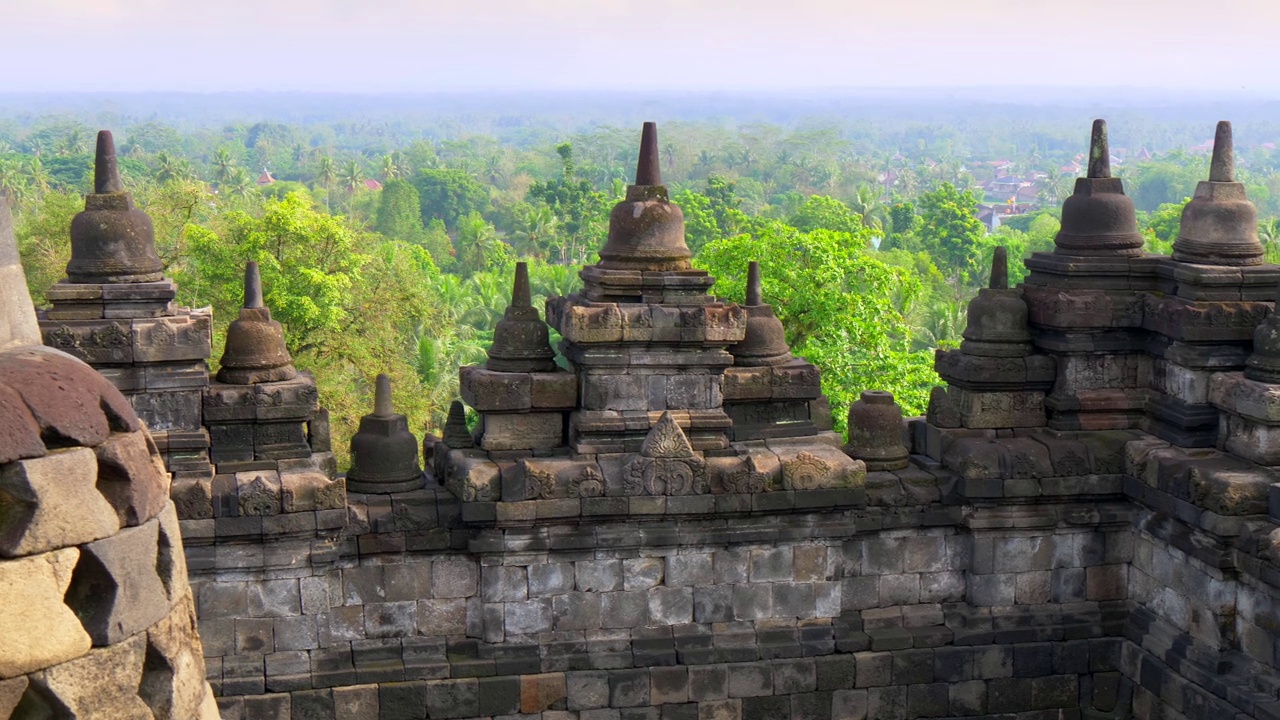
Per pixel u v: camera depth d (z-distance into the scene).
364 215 112.88
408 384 39.72
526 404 11.38
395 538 11.08
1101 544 12.29
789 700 11.70
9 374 4.92
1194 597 11.33
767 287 31.16
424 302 42.56
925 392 31.09
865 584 12.10
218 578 10.69
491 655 11.26
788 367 11.95
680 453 11.12
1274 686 10.45
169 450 10.62
